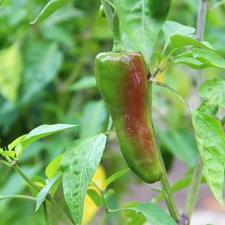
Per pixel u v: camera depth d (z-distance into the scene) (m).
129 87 0.42
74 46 1.04
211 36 0.99
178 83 1.00
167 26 0.49
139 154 0.43
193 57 0.42
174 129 0.98
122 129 0.43
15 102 0.92
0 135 1.01
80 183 0.42
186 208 0.50
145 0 0.35
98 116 0.90
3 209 0.91
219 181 0.42
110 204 0.94
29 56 0.96
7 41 1.01
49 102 1.02
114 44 0.43
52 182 0.46
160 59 0.44
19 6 0.97
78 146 0.43
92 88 1.05
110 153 1.00
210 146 0.42
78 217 0.41
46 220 0.48
